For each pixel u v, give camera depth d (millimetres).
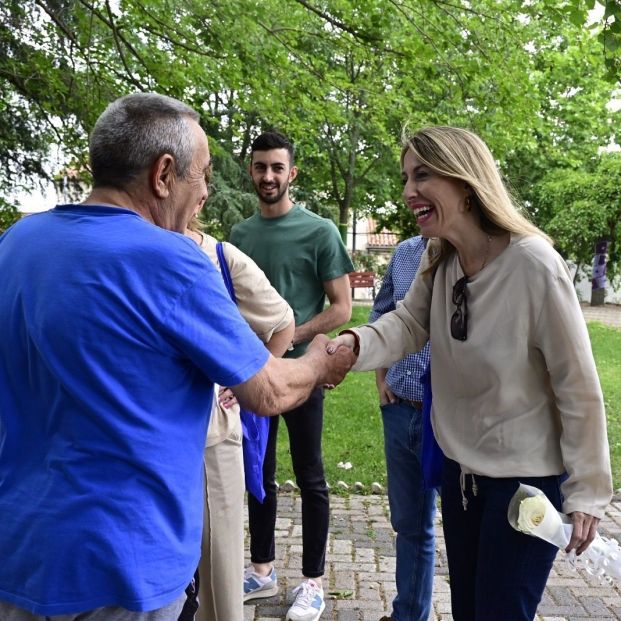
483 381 1826
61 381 1334
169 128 1503
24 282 1401
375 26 5840
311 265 3252
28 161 9508
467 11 5891
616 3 3625
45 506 1332
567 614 3113
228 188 14414
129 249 1368
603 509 1727
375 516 4266
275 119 6461
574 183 19719
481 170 1800
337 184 21328
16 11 6562
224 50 5895
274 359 1654
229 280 2410
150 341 1358
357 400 7527
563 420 1760
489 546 1846
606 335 13617
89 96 6227
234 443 2295
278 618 3057
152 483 1364
